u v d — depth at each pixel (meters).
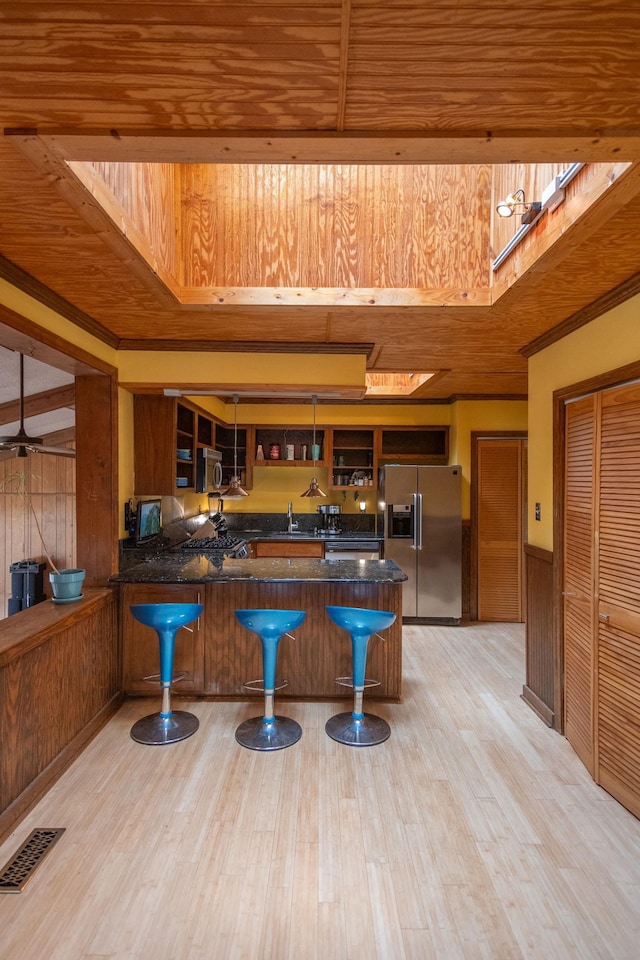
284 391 3.45
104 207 1.62
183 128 1.27
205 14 0.94
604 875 1.84
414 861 1.90
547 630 3.01
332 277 2.43
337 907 1.70
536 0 0.92
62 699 2.50
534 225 1.95
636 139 1.27
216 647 3.24
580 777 2.44
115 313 2.68
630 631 2.16
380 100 1.16
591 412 2.48
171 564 3.55
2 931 1.60
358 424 5.67
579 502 2.62
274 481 5.96
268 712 2.81
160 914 1.66
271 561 3.67
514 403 5.21
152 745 2.69
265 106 1.18
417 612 5.06
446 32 0.98
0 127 1.24
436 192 2.45
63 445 5.28
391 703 3.22
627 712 2.18
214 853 1.93
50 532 5.28
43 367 3.46
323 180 2.44
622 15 0.94
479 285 2.46
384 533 5.13
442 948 1.56
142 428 3.71
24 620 2.42
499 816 2.16
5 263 2.01
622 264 1.99
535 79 1.10
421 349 3.43
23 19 0.95
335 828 2.07
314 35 0.98
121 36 0.99
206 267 2.45
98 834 2.03
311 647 3.25
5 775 2.05
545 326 2.85
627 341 2.24
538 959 1.52
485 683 3.57
